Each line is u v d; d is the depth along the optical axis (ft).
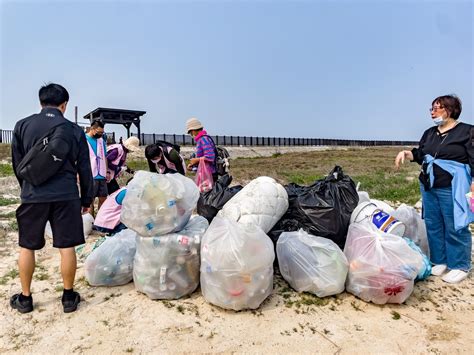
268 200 11.09
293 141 157.17
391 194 26.91
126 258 10.43
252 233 9.03
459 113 10.67
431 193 11.16
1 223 17.54
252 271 8.77
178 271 9.55
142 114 91.76
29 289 8.99
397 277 9.09
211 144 15.42
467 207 10.11
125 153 17.40
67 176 8.63
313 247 9.85
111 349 7.61
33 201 8.29
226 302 8.87
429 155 11.02
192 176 33.30
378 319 8.84
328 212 11.09
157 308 9.15
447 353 7.60
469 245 11.02
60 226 8.59
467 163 10.43
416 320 8.83
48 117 8.52
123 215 9.55
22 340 7.89
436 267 11.46
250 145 135.74
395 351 7.65
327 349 7.70
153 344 7.77
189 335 8.09
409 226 12.53
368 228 10.15
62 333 8.14
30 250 8.71
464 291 10.37
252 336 8.11
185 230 10.08
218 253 8.84
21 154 8.57
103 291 10.09
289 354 7.53
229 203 11.39
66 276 8.83
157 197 9.39
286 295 9.91
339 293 9.91
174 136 108.47
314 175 47.60
